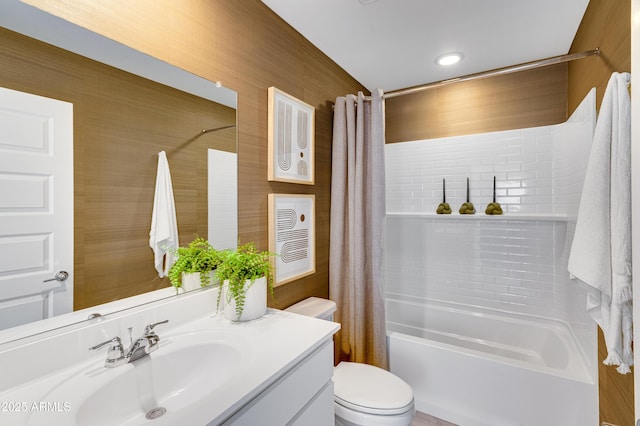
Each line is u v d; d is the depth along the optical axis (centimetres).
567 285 205
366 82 249
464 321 244
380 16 164
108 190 95
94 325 91
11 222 75
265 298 128
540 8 157
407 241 273
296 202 175
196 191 122
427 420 180
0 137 74
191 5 120
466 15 163
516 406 161
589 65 159
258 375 82
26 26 78
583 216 119
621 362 104
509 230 232
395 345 197
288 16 165
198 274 122
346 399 139
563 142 207
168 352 97
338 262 198
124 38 98
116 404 82
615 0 124
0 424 65
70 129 86
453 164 250
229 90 136
